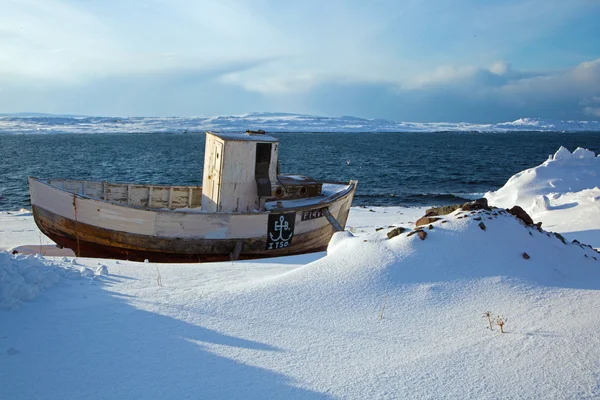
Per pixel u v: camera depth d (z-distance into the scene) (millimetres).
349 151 76875
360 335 5039
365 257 6992
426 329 5168
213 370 4188
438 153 73875
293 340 4895
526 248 7184
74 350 4469
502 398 3699
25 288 5699
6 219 17672
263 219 12508
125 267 7742
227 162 12344
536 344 4543
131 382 3932
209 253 12391
